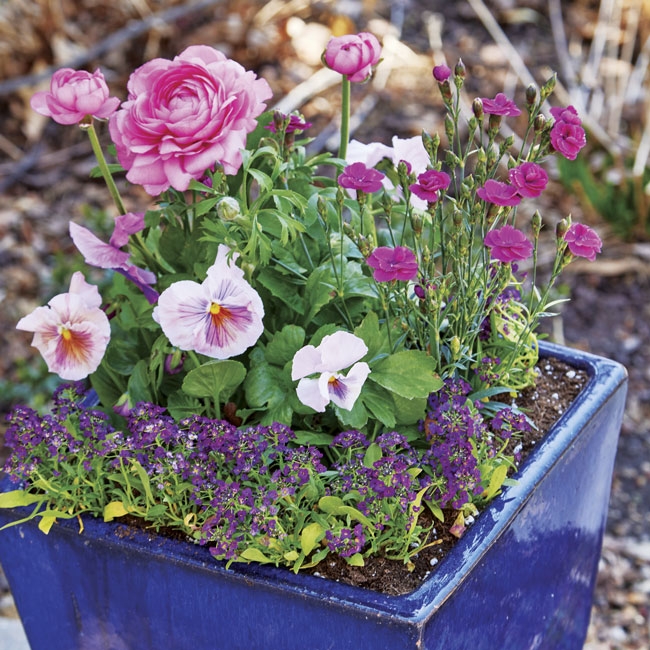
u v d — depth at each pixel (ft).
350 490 4.65
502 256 4.52
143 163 4.70
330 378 4.69
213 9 15.90
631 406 10.46
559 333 11.18
